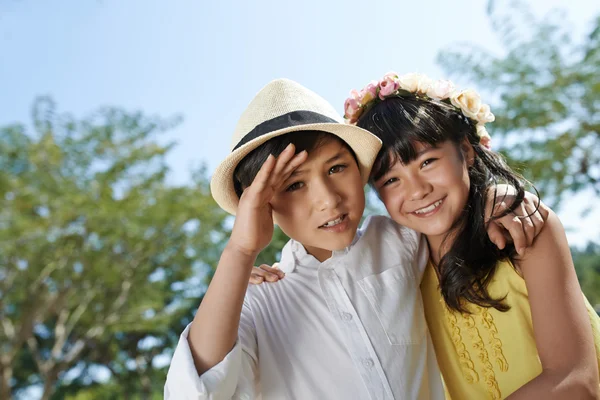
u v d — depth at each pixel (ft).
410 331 4.86
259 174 4.33
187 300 44.45
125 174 36.83
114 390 61.16
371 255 5.13
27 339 40.98
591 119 24.91
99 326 41.04
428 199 5.15
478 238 5.24
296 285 5.03
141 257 37.99
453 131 5.35
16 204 34.04
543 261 4.76
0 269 35.70
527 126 25.36
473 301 5.21
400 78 5.67
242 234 4.31
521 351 5.01
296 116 4.71
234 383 4.23
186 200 37.37
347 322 4.76
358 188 4.75
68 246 35.19
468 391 5.25
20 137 35.47
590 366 4.34
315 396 4.55
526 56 25.41
